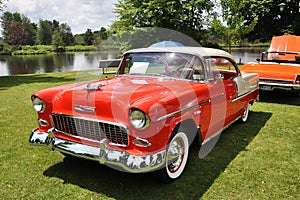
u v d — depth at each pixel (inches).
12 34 2412.6
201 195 113.2
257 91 228.8
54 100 127.0
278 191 116.8
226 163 142.9
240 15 749.3
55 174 130.8
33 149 161.0
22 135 184.4
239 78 183.8
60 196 112.2
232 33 692.7
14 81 453.1
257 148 163.5
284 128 201.9
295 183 123.3
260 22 888.3
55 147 123.0
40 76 533.0
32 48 2246.6
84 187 119.3
